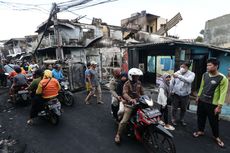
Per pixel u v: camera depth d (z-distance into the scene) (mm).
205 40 12484
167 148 3660
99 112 6176
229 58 6652
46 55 21422
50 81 4914
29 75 8648
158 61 10492
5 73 10016
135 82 3945
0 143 4156
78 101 7570
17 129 4922
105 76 12758
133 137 4277
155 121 3377
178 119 5371
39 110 5109
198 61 7578
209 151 3686
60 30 18219
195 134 4297
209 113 3906
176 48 8031
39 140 4277
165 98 4543
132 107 3811
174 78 4695
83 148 3883
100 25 20469
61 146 3988
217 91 3727
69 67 9039
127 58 11359
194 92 7605
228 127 4809
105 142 4117
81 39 19531
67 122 5336
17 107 6949
